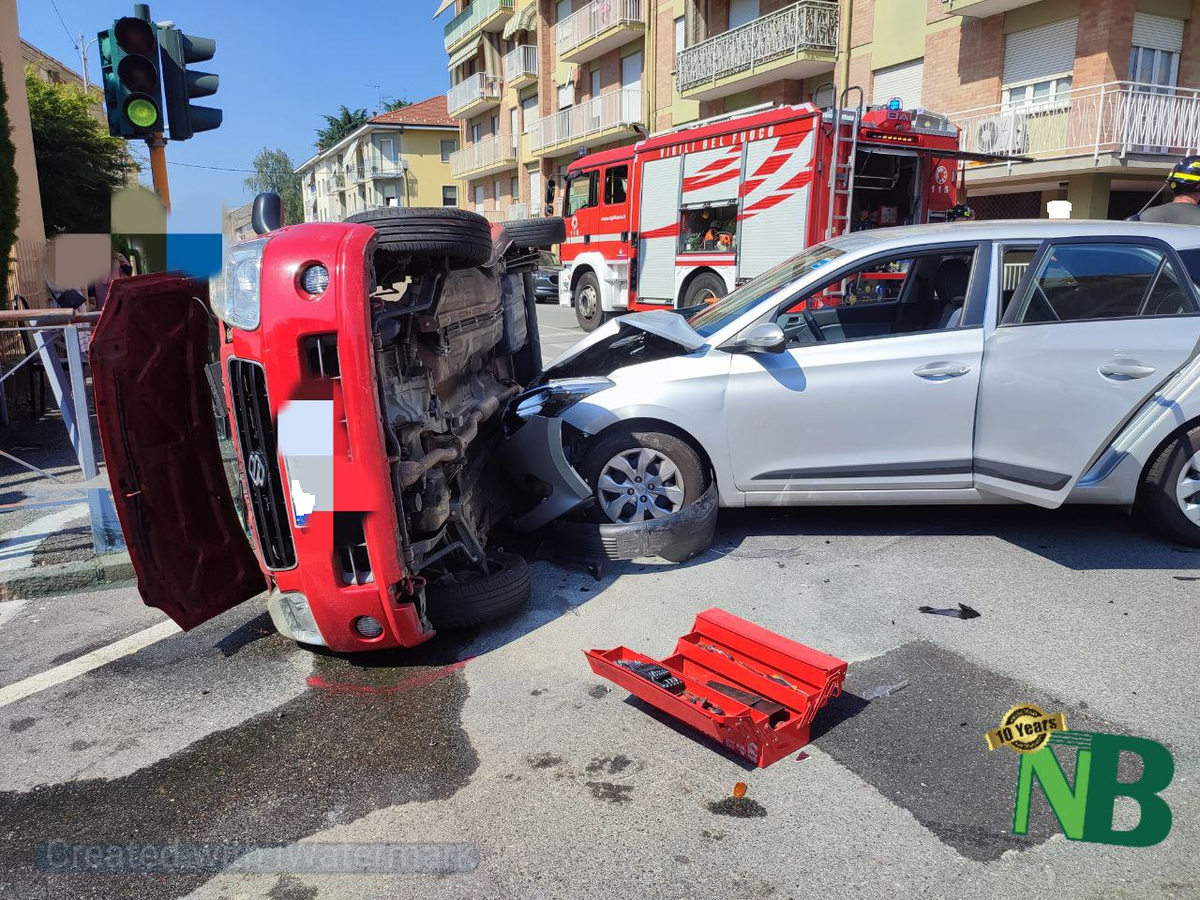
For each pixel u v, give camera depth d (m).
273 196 3.51
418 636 3.26
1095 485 4.34
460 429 3.73
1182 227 4.48
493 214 43.69
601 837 2.45
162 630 3.98
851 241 4.90
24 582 4.50
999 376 4.24
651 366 4.62
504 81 39.31
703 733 2.92
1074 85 15.80
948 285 4.73
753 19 22.88
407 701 3.23
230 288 3.06
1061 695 3.09
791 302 4.58
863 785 2.64
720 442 4.50
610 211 14.99
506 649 3.60
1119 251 4.34
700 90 24.45
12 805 2.70
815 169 10.44
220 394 3.54
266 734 3.04
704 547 4.53
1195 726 2.88
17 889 2.33
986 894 2.19
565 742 2.92
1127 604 3.80
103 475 6.44
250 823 2.57
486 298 4.48
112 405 3.32
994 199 18.50
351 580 3.14
